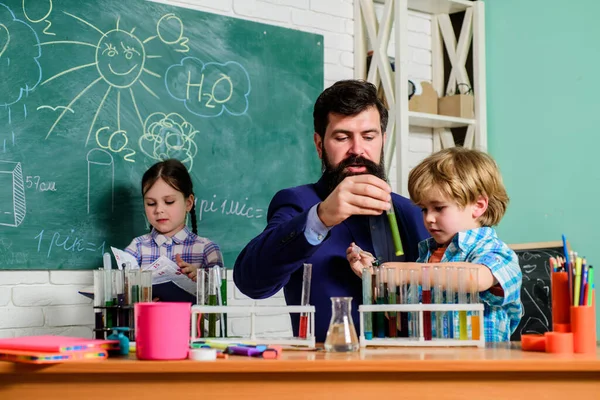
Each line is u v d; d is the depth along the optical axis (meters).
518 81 3.47
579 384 1.18
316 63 3.36
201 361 1.15
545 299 2.51
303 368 1.14
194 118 3.05
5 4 2.69
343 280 1.85
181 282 2.47
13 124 2.68
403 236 1.96
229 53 3.14
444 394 1.17
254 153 3.18
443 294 1.39
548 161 3.31
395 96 3.35
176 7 3.04
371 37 3.43
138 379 1.17
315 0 3.39
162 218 2.88
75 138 2.79
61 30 2.79
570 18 3.23
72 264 2.76
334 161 1.91
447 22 3.70
